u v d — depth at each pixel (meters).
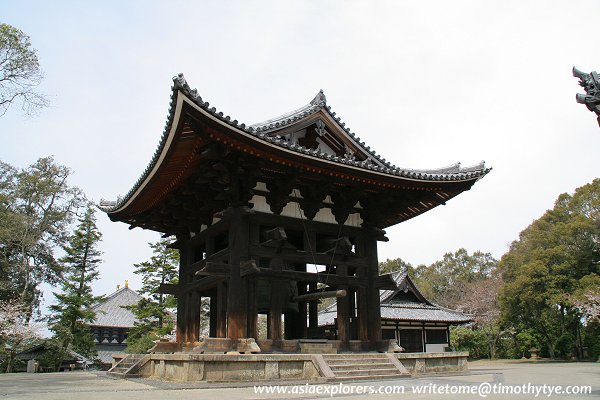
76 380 17.22
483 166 19.92
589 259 39.69
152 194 19.73
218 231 18.66
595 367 25.86
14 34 28.22
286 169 16.89
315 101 19.98
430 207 22.17
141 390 11.89
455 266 85.44
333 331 30.59
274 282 16.77
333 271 19.84
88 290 45.25
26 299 46.94
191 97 13.19
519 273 42.84
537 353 46.72
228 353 14.68
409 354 17.19
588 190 44.09
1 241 44.00
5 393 11.66
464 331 53.50
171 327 39.69
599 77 7.00
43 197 48.62
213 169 16.11
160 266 41.88
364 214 20.06
